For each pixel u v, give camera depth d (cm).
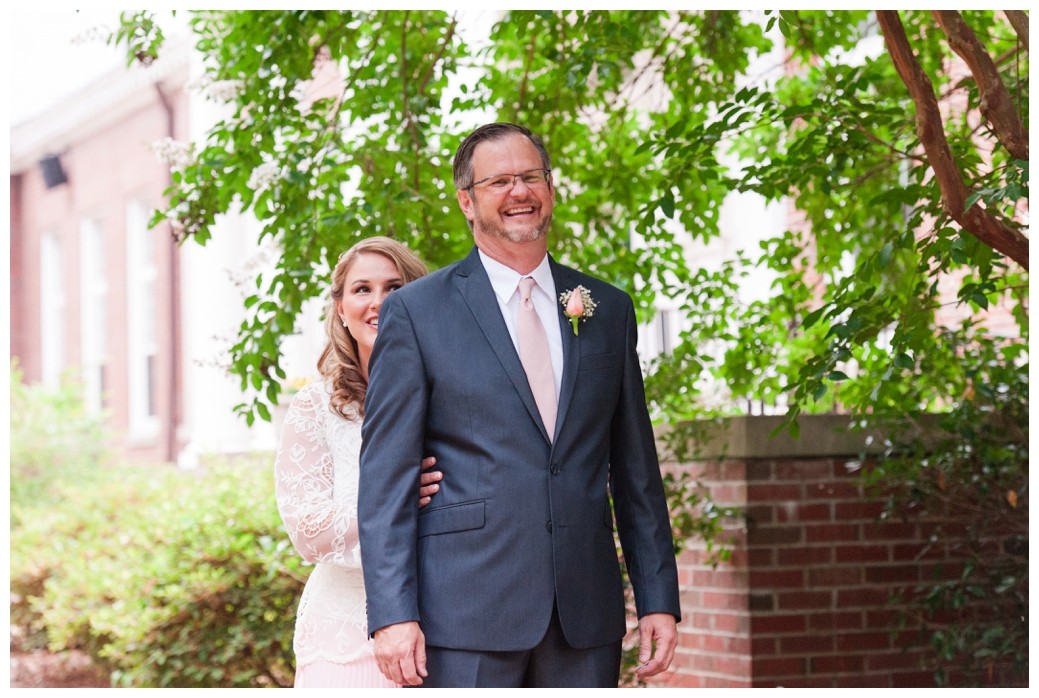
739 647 538
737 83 730
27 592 875
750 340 572
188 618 623
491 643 271
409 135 524
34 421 1309
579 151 616
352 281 339
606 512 290
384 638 267
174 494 921
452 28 529
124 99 1504
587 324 296
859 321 407
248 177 504
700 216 583
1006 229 376
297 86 528
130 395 1512
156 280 1463
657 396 566
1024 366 508
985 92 382
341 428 328
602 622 281
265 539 618
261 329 498
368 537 275
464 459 280
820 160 463
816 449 550
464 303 289
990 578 518
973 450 507
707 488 562
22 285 1808
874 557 550
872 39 744
